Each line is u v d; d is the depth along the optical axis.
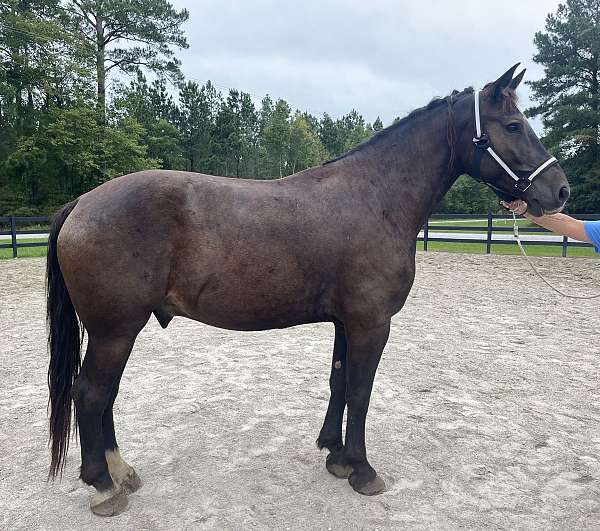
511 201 2.62
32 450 2.97
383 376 4.35
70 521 2.28
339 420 2.84
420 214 2.60
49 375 2.33
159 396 3.86
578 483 2.65
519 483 2.64
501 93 2.45
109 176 29.62
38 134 27.64
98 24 30.23
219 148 45.91
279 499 2.47
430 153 2.59
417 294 8.42
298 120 45.62
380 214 2.43
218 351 5.14
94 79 28.88
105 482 2.33
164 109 43.91
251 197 2.29
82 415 2.25
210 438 3.15
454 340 5.57
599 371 4.50
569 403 3.76
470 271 10.96
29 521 2.28
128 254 2.13
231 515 2.33
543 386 4.12
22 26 25.64
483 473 2.74
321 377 4.33
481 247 15.93
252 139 54.03
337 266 2.33
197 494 2.51
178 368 4.56
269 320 2.38
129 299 2.15
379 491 2.52
